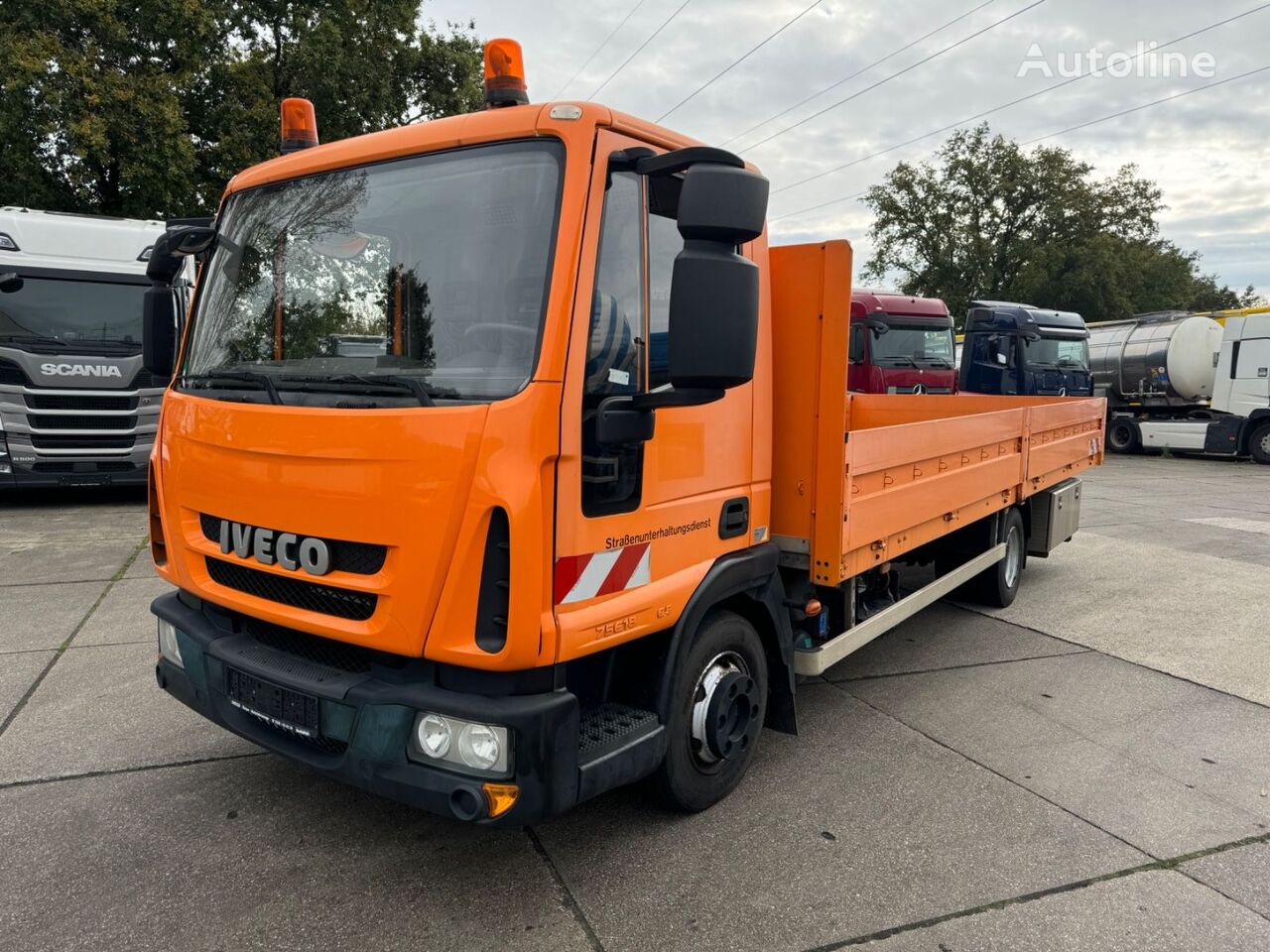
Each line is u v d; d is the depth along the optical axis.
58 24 14.16
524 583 2.28
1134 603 6.67
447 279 2.56
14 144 14.35
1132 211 37.81
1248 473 16.53
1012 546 6.39
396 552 2.39
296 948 2.51
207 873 2.87
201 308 3.19
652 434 2.60
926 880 2.93
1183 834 3.27
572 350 2.38
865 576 4.29
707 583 3.00
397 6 19.06
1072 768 3.82
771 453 3.46
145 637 5.26
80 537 8.14
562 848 3.06
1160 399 19.94
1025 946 2.59
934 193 38.88
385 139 2.80
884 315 13.53
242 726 2.80
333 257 2.83
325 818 3.23
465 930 2.60
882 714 4.40
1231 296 62.03
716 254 2.21
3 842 3.03
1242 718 4.41
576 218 2.40
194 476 2.94
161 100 14.97
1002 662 5.24
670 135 2.76
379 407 2.45
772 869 2.96
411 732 2.44
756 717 3.45
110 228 9.39
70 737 3.88
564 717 2.40
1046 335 16.47
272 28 17.86
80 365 9.07
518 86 2.84
